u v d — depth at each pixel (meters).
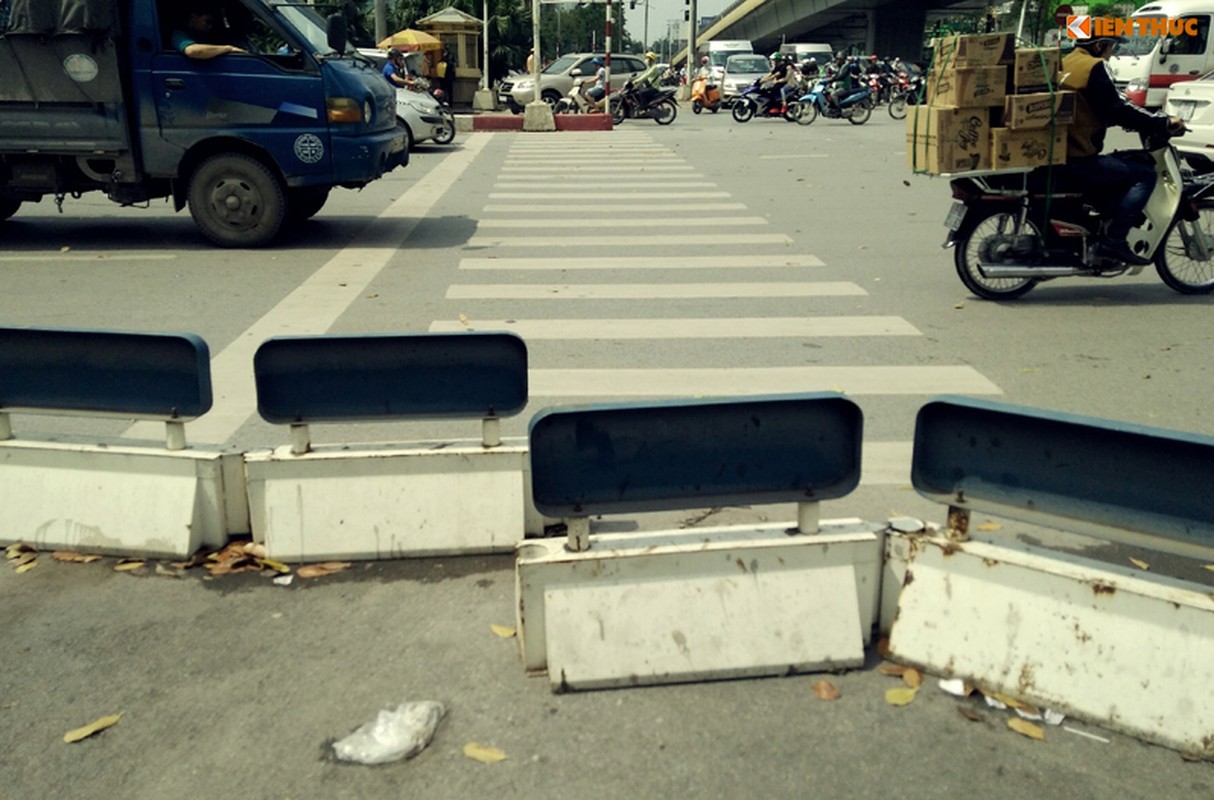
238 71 9.55
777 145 20.38
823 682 3.11
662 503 3.16
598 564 3.11
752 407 3.13
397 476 3.93
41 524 3.98
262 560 3.88
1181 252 8.00
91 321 7.25
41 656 3.31
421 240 10.51
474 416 3.89
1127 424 2.92
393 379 3.83
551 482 3.07
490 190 14.29
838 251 9.85
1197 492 2.86
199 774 2.75
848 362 6.37
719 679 3.12
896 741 2.86
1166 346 6.72
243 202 9.84
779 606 3.15
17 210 11.78
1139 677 2.87
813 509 3.24
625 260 9.44
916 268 9.11
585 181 15.16
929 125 7.36
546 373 6.14
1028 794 2.66
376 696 3.07
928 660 3.15
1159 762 2.78
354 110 9.79
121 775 2.75
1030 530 4.15
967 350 6.64
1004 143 7.12
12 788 2.71
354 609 3.57
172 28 9.62
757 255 9.66
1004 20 45.19
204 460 3.89
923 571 3.18
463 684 3.12
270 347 3.78
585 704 3.02
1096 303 7.86
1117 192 7.38
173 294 8.09
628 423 3.08
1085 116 7.18
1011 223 7.70
